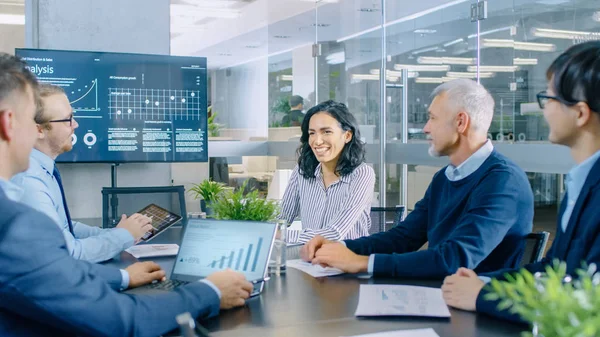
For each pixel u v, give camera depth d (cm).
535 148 390
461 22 457
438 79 486
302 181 345
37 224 134
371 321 163
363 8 570
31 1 472
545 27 380
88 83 476
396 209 351
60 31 480
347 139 328
